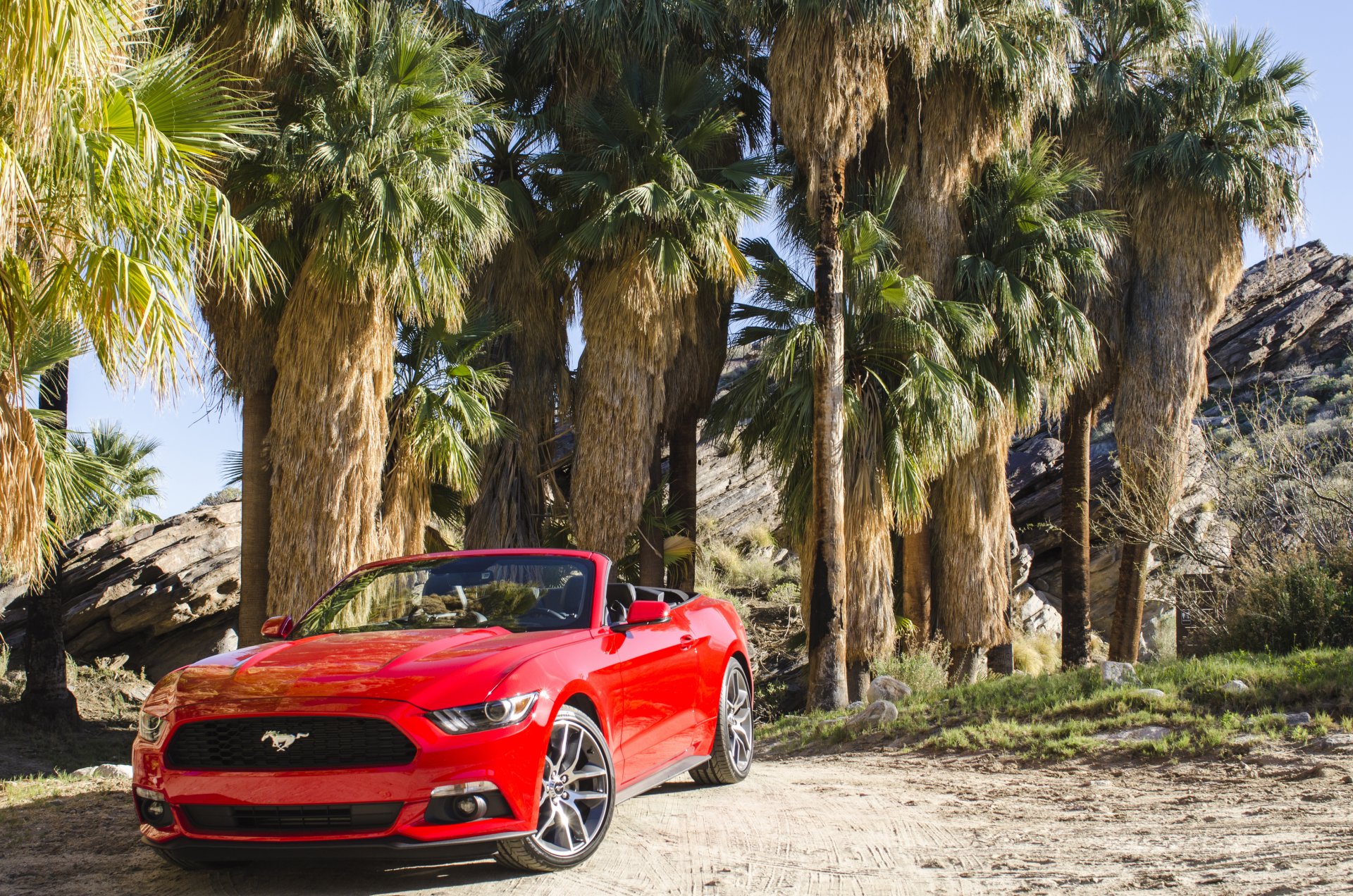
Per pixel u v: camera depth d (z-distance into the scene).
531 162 18.38
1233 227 18.98
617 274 16.45
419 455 14.87
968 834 5.25
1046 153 18.98
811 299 15.81
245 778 4.05
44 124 6.11
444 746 4.05
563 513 19.17
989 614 17.34
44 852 5.19
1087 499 20.25
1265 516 14.58
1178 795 5.98
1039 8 17.41
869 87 14.93
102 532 22.08
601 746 4.77
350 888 4.29
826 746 10.05
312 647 4.74
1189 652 15.26
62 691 17.06
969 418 15.49
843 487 15.09
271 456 13.77
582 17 17.67
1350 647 9.92
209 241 7.96
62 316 7.16
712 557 27.75
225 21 13.77
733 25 17.81
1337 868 4.02
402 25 13.83
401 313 14.18
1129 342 19.53
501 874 4.42
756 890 4.19
